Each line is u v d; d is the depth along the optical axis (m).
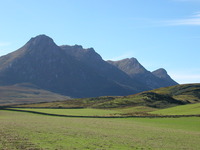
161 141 51.00
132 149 39.66
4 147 35.50
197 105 140.62
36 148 35.97
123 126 77.19
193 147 45.75
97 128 69.69
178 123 87.31
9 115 117.44
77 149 36.94
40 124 74.88
